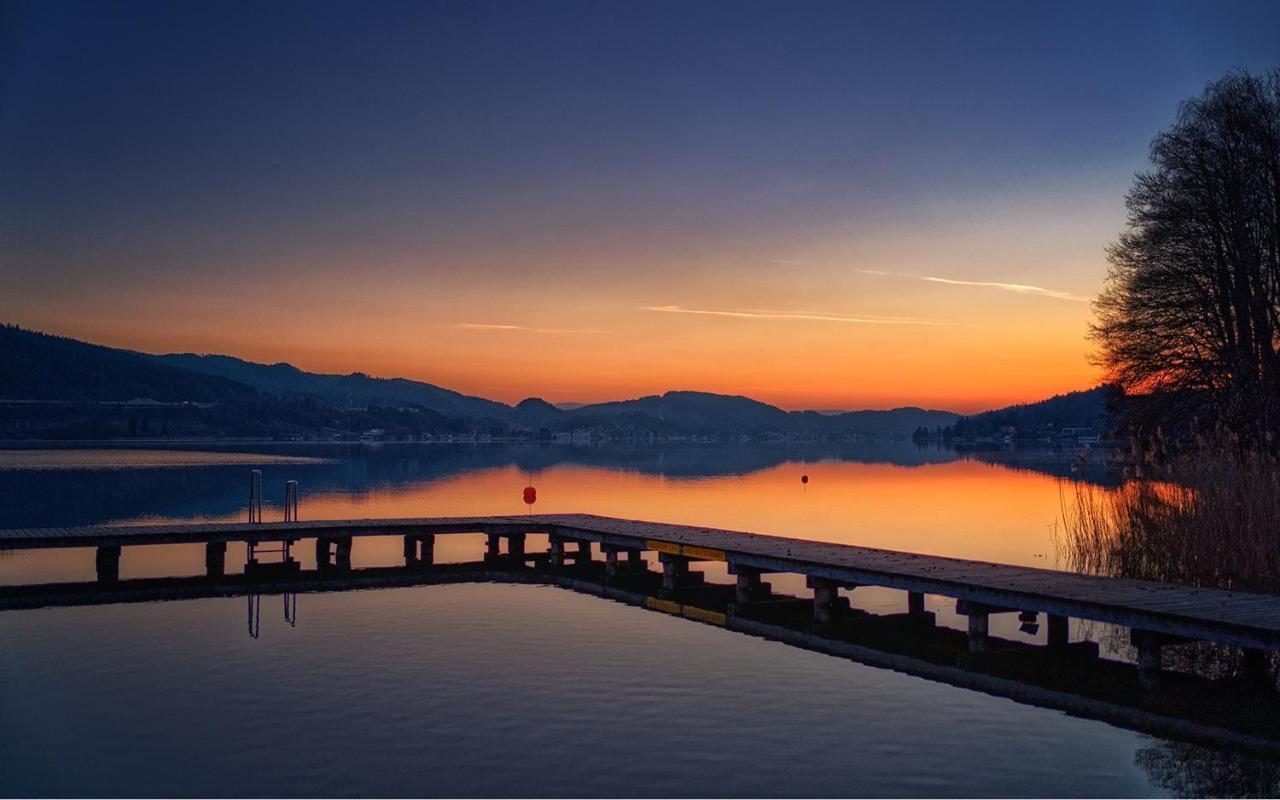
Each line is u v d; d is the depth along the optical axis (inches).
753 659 617.3
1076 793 401.7
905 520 1572.3
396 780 414.3
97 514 1664.6
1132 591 589.3
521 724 484.1
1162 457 1000.2
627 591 885.2
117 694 537.0
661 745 456.4
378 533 1055.0
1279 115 1380.4
